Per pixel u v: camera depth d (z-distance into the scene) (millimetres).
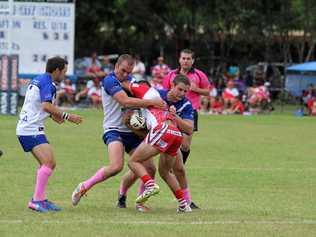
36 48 101625
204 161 51531
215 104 104312
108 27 139375
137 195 36562
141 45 142875
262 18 133250
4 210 31922
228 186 40656
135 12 133625
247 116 98875
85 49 143750
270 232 28297
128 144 33188
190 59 38812
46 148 32031
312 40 136500
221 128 79312
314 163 51875
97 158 51500
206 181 42281
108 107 32906
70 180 41344
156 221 30062
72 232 27578
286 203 35531
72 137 65375
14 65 88500
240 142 65250
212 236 27391
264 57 142875
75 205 32812
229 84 105000
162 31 137250
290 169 48219
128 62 32281
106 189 38469
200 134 71812
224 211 32875
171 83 36406
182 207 32469
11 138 62562
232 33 138000
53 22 101750
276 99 126812
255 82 118438
